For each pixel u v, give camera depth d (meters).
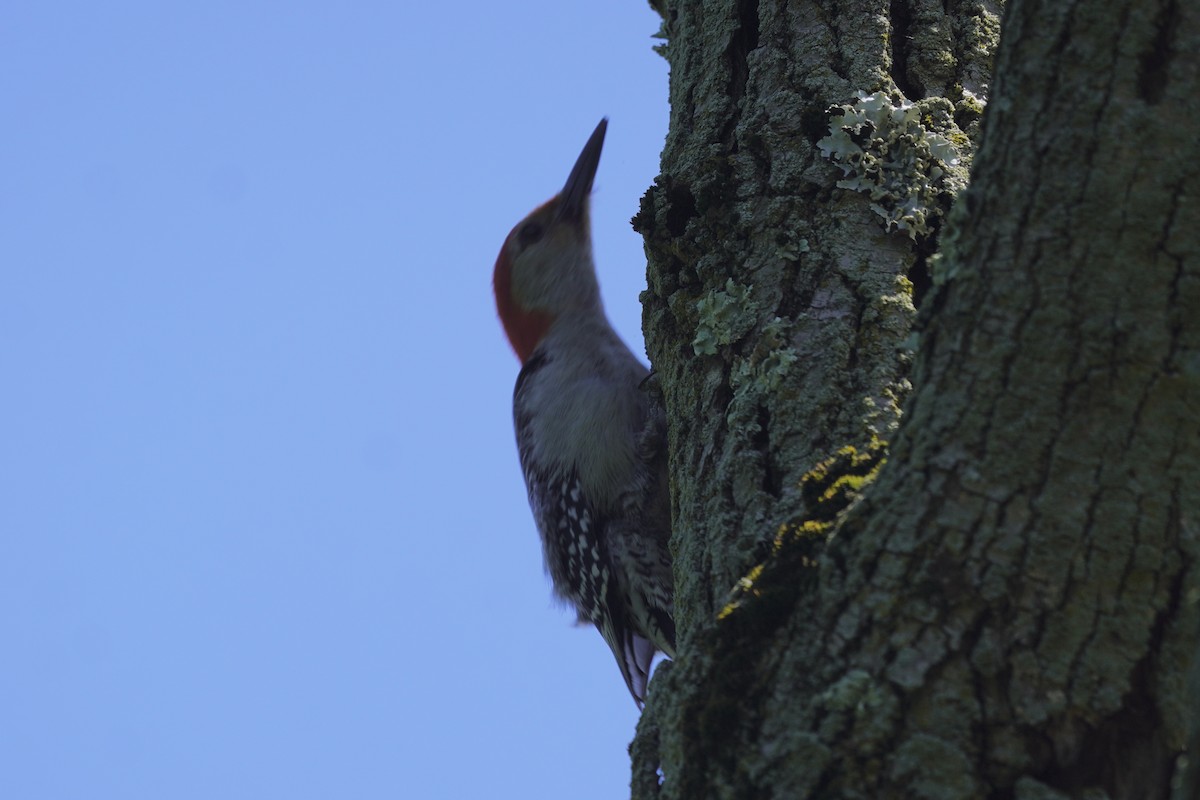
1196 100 5.61
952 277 6.02
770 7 9.33
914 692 5.70
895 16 9.26
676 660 6.82
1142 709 5.64
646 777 6.99
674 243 8.93
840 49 8.99
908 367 7.73
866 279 8.09
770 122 8.85
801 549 6.50
